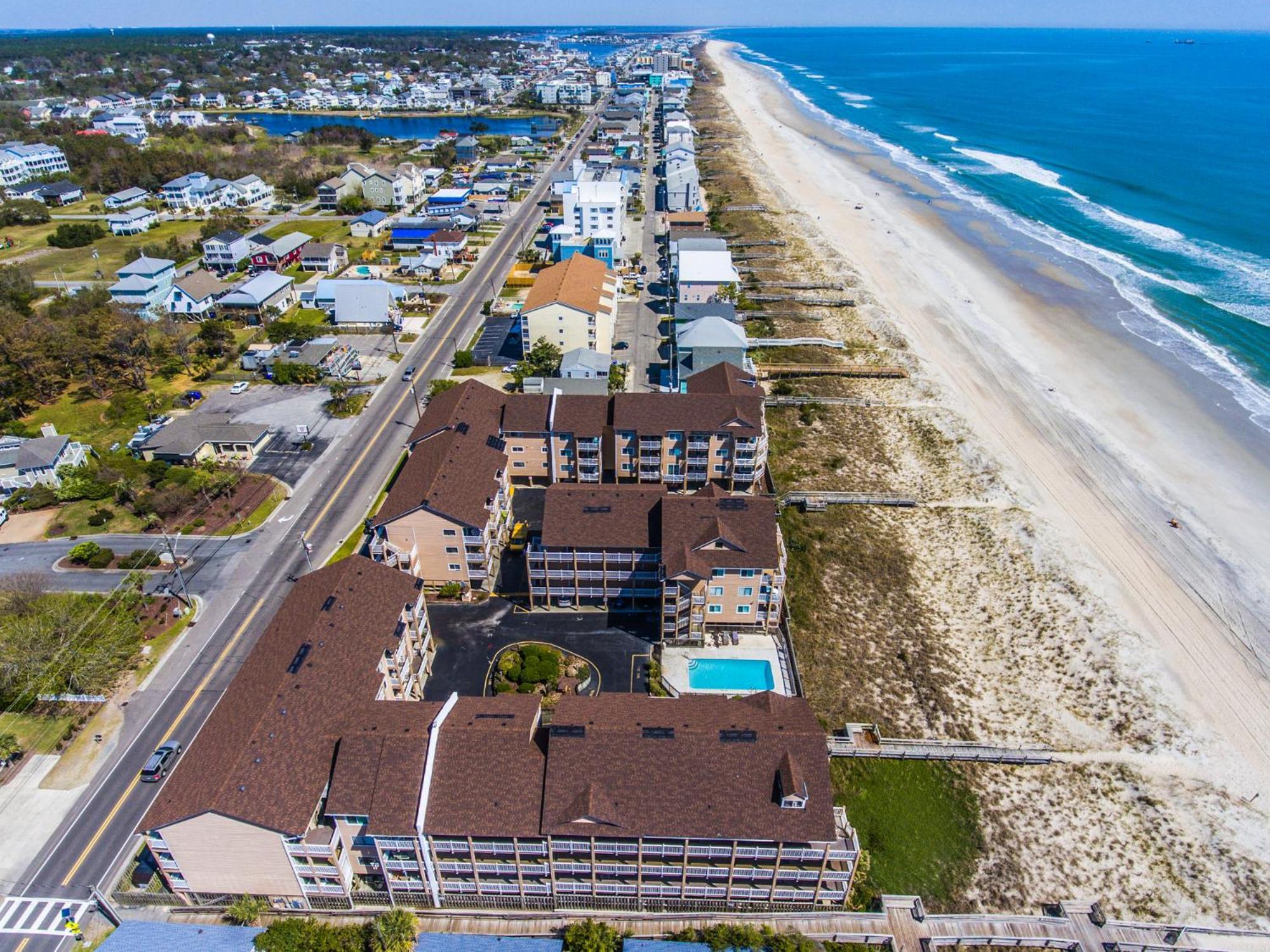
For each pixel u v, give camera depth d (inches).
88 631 2876.5
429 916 2110.0
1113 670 2878.9
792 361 5078.7
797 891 2079.2
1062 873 2233.0
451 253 6963.6
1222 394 4643.2
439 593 3132.4
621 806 1940.2
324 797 2049.7
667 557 2773.1
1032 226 7701.8
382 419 4456.2
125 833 2282.2
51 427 3983.8
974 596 3253.0
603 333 5064.0
